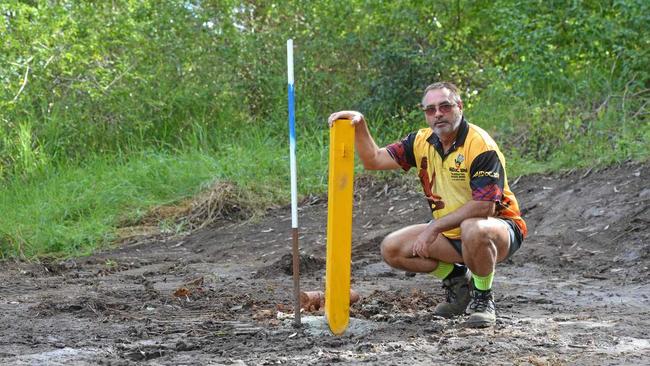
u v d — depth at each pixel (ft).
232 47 52.06
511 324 21.03
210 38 52.19
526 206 37.32
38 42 48.26
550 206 36.81
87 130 50.01
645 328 20.58
